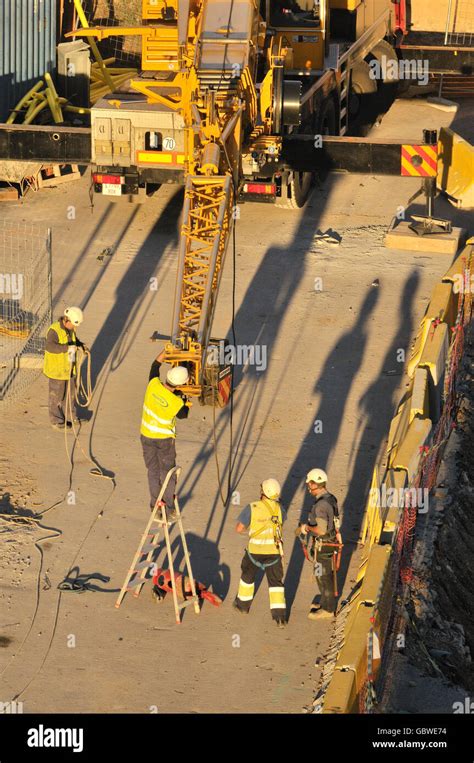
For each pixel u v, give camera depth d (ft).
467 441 169.48
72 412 159.43
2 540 138.51
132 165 198.49
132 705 114.32
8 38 238.07
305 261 206.80
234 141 170.40
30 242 212.43
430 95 288.10
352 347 181.68
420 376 151.02
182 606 126.41
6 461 153.89
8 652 121.39
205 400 164.04
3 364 176.65
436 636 131.03
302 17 219.20
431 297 179.01
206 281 149.18
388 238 210.79
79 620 126.52
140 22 286.66
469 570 146.61
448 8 279.49
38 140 200.54
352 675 106.52
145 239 215.92
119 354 180.04
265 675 118.52
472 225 221.25
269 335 184.75
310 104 207.31
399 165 197.36
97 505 145.89
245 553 124.98
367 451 156.97
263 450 157.28
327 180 239.50
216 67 171.73
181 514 144.25
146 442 136.15
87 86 246.88
